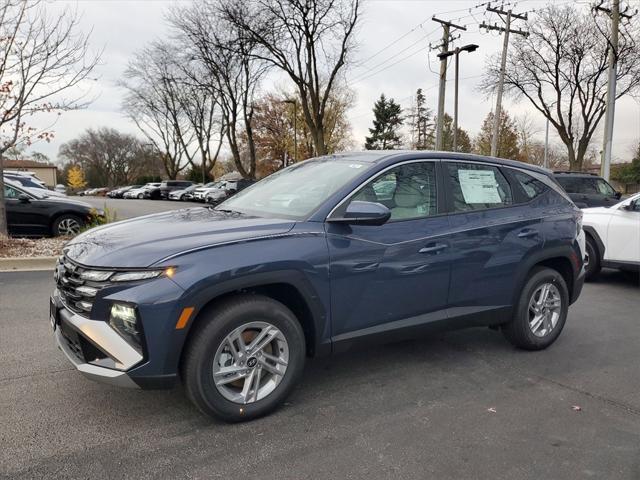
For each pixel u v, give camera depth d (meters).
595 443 3.07
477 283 4.13
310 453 2.90
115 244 3.07
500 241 4.23
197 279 2.88
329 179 3.83
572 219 4.83
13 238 10.15
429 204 3.96
